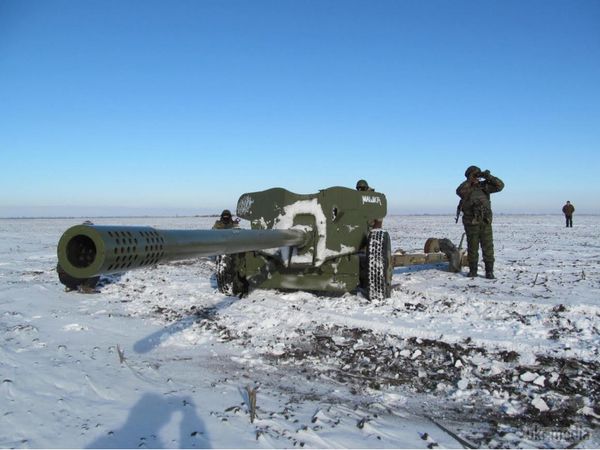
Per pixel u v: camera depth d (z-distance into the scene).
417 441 2.94
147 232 2.47
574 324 5.21
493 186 8.33
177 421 3.12
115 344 4.86
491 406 3.49
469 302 6.32
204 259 13.28
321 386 3.86
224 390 3.71
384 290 6.36
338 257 6.53
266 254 6.60
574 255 12.89
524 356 4.29
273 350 4.70
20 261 12.42
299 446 2.81
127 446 2.79
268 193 6.66
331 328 5.31
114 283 8.62
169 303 6.79
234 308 6.31
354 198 6.70
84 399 3.47
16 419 3.14
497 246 16.16
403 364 4.30
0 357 4.36
